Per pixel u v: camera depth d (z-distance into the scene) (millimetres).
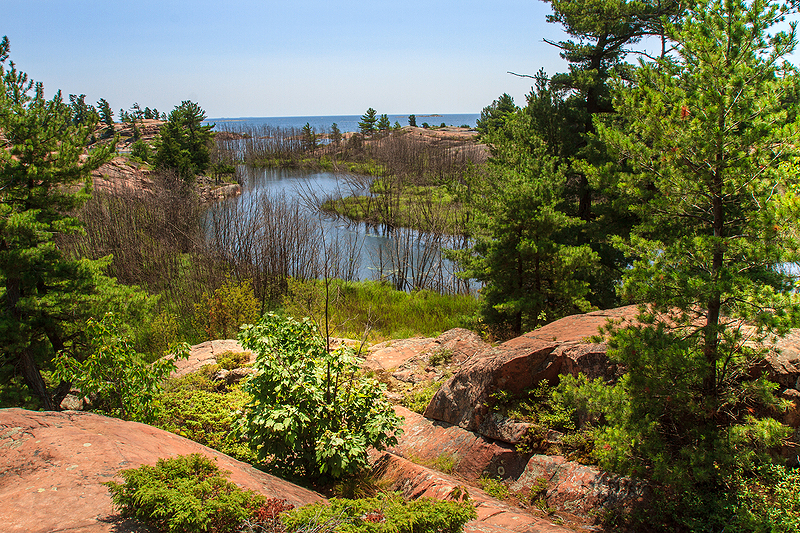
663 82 5773
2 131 10750
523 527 4652
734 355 5309
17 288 10906
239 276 20312
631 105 5902
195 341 16172
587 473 5543
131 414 6750
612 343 5387
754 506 4594
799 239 4508
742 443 4902
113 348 6613
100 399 8086
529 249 11805
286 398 5734
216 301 16047
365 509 3545
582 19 15516
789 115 5492
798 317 4324
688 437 5164
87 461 3830
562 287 11953
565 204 15844
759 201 4762
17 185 10875
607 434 5172
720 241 4984
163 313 17219
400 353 11531
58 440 4062
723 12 5207
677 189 5484
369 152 78062
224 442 6617
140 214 26969
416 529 3379
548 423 6301
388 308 18797
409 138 84938
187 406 7816
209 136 52281
